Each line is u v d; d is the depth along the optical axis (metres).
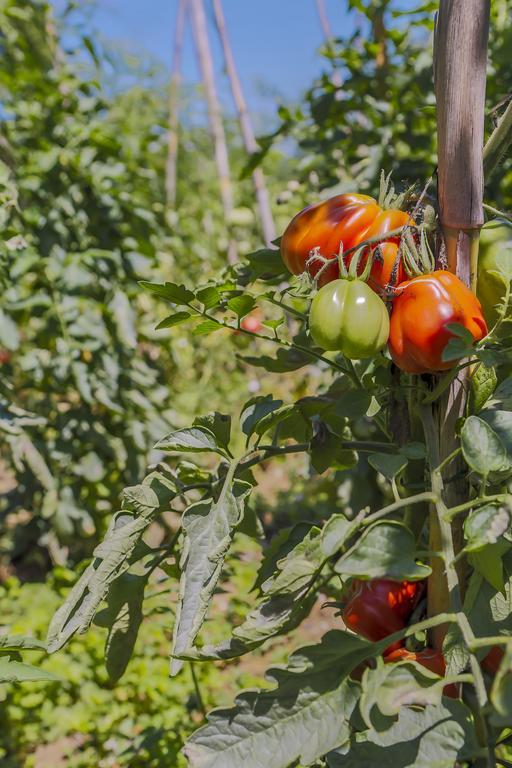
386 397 1.20
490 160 1.05
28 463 3.99
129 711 2.95
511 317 1.00
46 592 3.88
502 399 1.03
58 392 4.16
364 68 3.20
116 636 1.18
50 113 4.03
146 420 4.31
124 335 3.91
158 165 5.98
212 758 0.83
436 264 1.04
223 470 1.19
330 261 1.01
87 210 4.10
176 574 1.23
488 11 0.94
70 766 2.78
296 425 1.38
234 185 7.52
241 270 1.35
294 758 0.83
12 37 4.17
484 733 0.83
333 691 0.86
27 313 4.06
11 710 2.92
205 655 0.92
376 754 0.82
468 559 0.90
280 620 0.95
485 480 0.86
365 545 0.82
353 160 3.14
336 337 0.96
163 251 5.60
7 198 2.25
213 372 6.70
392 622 1.07
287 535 1.22
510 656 0.65
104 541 1.01
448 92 0.96
